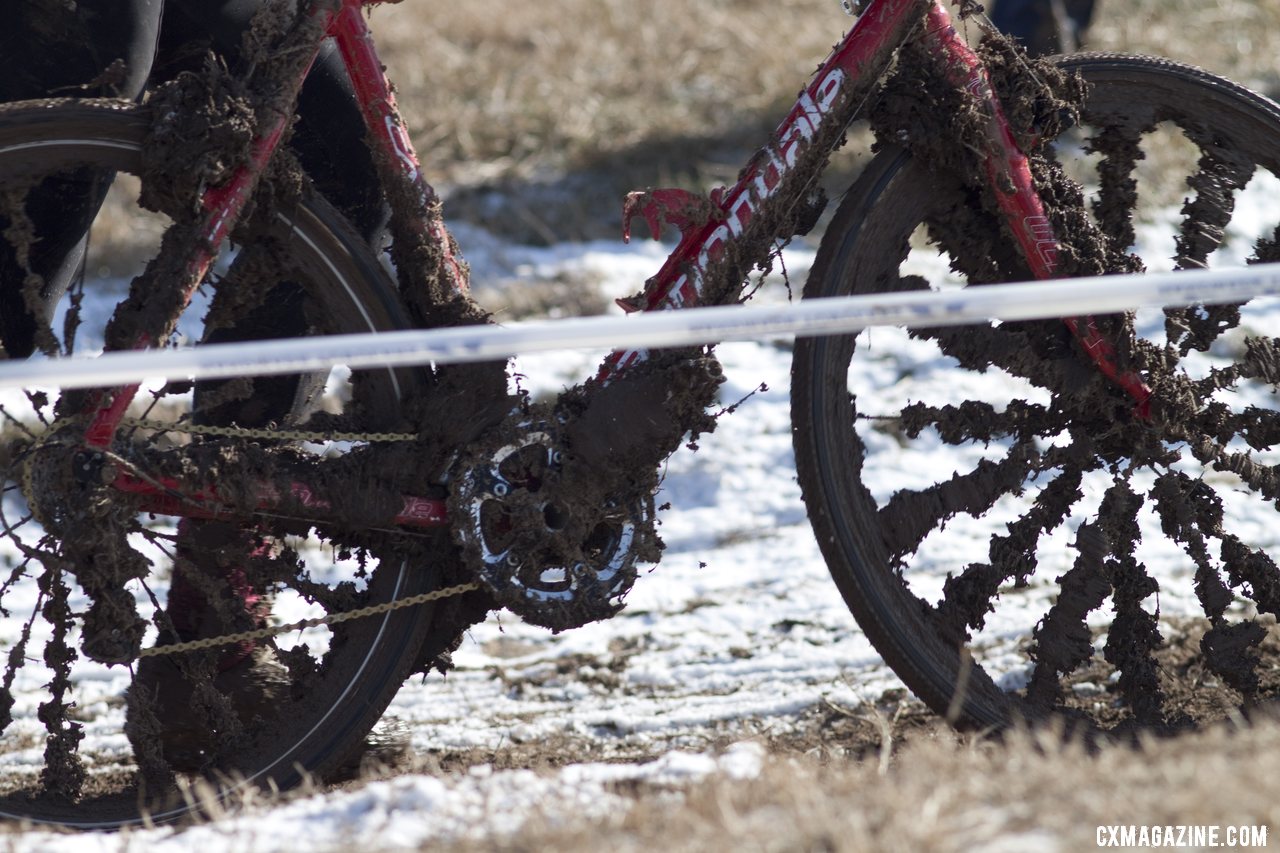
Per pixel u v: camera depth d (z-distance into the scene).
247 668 9.43
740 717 11.27
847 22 33.72
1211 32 32.56
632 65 32.25
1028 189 9.19
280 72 8.38
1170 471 9.91
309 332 9.65
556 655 12.77
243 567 9.17
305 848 7.07
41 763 10.75
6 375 7.29
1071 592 9.80
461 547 8.80
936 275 20.86
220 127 8.10
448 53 33.03
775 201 9.02
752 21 34.59
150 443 8.54
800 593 13.76
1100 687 11.05
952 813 6.46
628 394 8.80
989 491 9.67
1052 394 9.84
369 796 7.55
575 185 26.05
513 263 22.92
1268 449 9.96
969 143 9.01
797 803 6.72
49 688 8.70
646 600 13.89
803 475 9.16
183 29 9.23
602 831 6.81
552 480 8.81
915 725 10.77
